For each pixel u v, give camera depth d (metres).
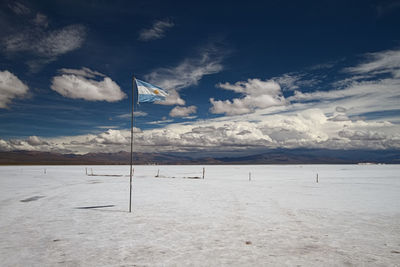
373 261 6.11
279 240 7.75
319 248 7.04
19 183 28.06
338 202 14.95
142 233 8.52
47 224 9.73
